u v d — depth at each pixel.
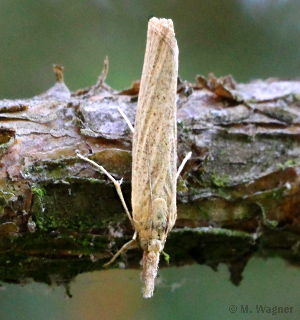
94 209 0.06
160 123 0.06
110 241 0.06
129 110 0.06
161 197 0.06
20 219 0.06
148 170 0.06
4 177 0.06
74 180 0.06
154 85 0.06
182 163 0.06
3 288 0.06
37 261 0.06
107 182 0.06
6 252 0.06
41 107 0.06
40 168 0.06
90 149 0.06
